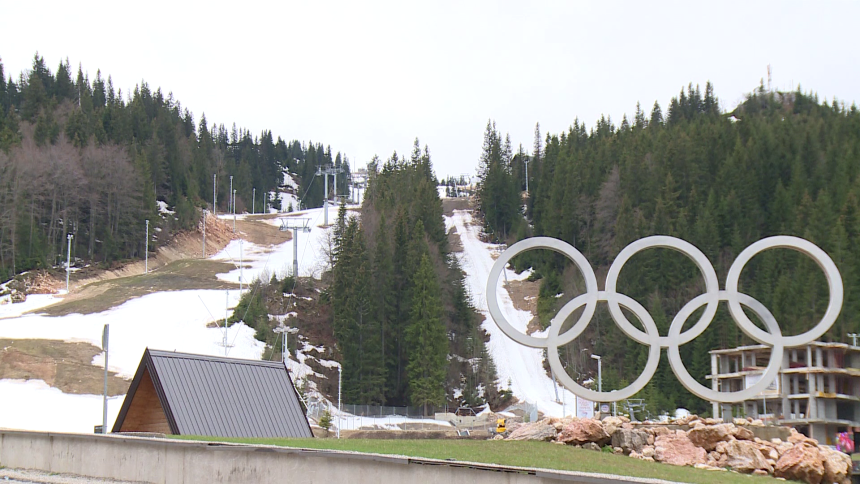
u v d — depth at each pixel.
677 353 32.88
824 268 33.31
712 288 33.12
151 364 31.72
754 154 112.50
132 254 136.50
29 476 22.20
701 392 32.72
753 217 104.12
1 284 112.12
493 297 33.00
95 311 94.19
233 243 156.75
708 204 105.25
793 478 29.39
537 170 187.75
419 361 88.69
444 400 87.56
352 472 17.78
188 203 159.00
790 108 181.62
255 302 96.94
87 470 22.31
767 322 33.25
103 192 139.88
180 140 195.12
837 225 84.94
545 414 82.81
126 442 21.52
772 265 89.31
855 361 56.81
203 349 83.00
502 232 162.25
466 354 99.00
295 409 35.47
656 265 99.19
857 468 45.09
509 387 92.94
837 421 52.88
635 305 33.06
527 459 25.94
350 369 87.88
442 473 16.89
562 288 116.56
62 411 63.03
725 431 31.00
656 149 128.00
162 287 109.62
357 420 72.81
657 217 105.25
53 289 113.50
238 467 19.23
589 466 26.03
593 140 171.00
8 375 69.75
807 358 55.25
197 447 19.94
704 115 170.88
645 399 71.88
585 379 93.31
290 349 91.19
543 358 101.12
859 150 109.88
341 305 94.25
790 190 104.12
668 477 25.11
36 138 152.25
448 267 116.56
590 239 125.88
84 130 158.00
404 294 100.00
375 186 166.75
